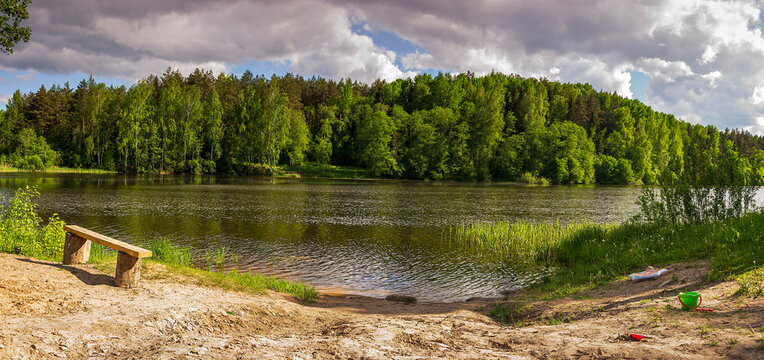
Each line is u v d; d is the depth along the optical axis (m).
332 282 14.72
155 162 93.56
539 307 9.55
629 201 48.84
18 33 16.97
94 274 8.09
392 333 6.09
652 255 12.85
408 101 139.62
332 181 81.81
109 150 95.00
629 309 7.73
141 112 92.06
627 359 4.50
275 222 27.34
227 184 63.50
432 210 36.34
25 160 83.56
